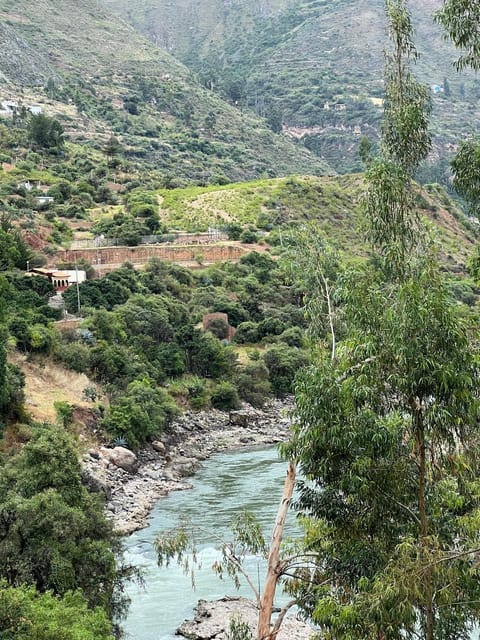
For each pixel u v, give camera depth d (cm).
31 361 7206
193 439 7544
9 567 2812
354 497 1925
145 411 7044
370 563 1864
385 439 1797
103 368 7781
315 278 2288
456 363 1747
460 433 1833
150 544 4344
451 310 1780
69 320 8575
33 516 2872
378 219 1998
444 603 1714
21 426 5528
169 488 5700
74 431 6200
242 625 2314
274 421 8550
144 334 9056
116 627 3008
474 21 2192
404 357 1734
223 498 5394
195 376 9100
